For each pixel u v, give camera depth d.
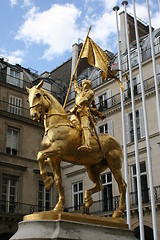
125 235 6.10
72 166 33.12
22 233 5.41
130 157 28.16
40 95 6.52
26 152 31.83
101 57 7.93
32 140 32.62
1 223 27.98
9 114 31.28
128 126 29.25
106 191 29.23
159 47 29.31
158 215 24.34
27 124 32.69
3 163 29.67
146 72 29.39
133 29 36.28
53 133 6.35
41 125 33.44
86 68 40.03
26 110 33.22
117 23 21.20
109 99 31.88
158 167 25.83
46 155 6.12
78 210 30.53
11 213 28.42
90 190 6.97
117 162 7.00
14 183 30.36
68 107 35.72
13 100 32.69
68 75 41.31
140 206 17.19
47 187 6.07
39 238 5.21
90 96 6.98
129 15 36.47
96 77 34.84
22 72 34.88
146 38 32.56
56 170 6.43
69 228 5.42
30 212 30.02
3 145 30.45
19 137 31.83
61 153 6.31
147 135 17.77
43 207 31.30
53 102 6.75
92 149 6.66
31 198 30.75
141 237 16.78
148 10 19.72
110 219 6.17
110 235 5.84
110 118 31.02
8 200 29.39
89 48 8.09
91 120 6.86
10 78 33.59
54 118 6.56
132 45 33.62
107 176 29.39
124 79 31.00
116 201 27.16
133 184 27.22
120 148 7.18
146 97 28.38
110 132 30.48
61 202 6.25
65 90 38.56
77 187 32.16
